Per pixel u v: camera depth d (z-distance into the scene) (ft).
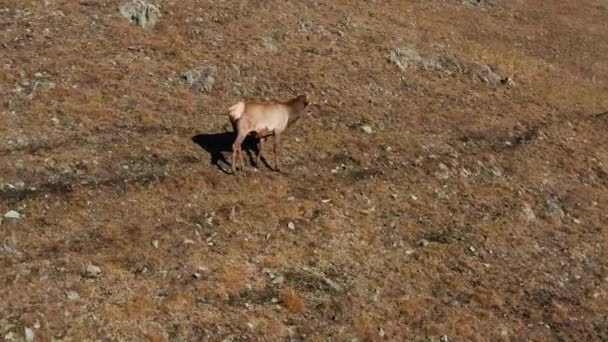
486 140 74.02
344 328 41.22
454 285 48.19
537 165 71.31
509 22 129.70
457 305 46.37
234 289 41.75
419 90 82.17
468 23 119.96
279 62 77.51
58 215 44.88
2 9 73.31
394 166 62.69
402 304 44.37
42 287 38.27
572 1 157.07
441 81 87.15
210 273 42.75
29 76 61.16
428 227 54.75
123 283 40.14
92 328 36.14
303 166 58.29
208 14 84.58
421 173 62.64
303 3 97.91
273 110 52.85
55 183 47.80
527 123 81.97
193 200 49.73
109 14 77.77
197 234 46.29
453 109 79.41
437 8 122.31
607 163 77.30
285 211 50.80
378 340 41.06
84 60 66.03
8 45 66.03
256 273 44.01
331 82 75.97
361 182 58.23
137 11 78.74
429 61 90.53
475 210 59.47
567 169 72.79
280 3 94.73
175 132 58.03
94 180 49.08
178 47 74.33
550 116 86.38
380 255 49.34
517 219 59.77
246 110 51.90
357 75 80.02
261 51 79.00
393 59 86.69
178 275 41.86
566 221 62.80
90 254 41.83
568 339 46.19
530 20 134.82
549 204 63.98
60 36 70.38
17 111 55.67
